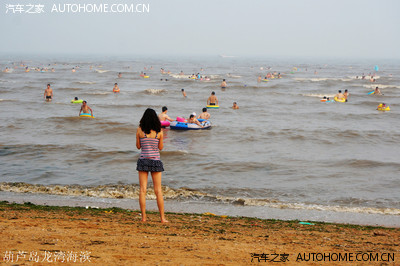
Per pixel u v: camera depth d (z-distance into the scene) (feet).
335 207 37.68
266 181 46.03
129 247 15.81
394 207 37.91
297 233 24.84
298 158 56.90
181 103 127.03
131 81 210.59
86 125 80.38
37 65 394.73
